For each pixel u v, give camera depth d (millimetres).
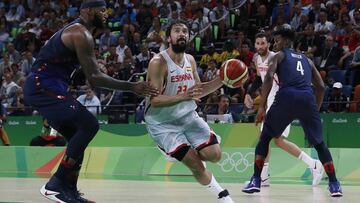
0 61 19734
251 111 12531
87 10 5793
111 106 13852
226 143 11977
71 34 5520
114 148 12117
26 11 22188
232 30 17172
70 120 5625
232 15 17578
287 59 7492
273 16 17016
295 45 15203
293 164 10586
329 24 15883
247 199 6809
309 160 8656
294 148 8781
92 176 10891
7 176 10953
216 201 6562
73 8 21172
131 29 18297
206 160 6098
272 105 7496
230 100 13570
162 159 11570
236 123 12000
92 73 5508
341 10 16047
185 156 5855
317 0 16703
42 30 19766
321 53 14867
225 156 10977
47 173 11930
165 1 19125
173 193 7492
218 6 17906
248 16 17750
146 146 12797
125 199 6785
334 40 15047
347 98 13164
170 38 5980
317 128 7418
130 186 8578
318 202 6492
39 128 14438
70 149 5641
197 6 18438
